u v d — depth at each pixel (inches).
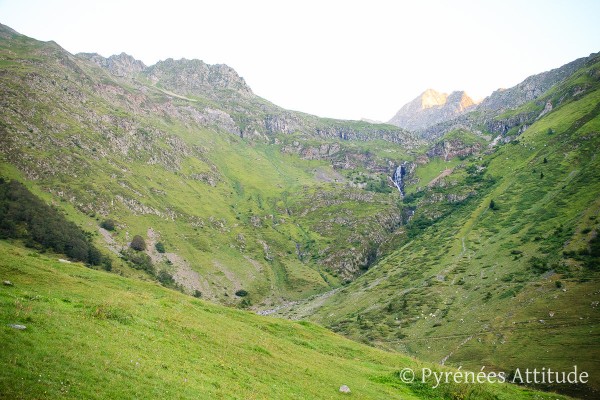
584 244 5836.6
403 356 2716.5
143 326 1462.8
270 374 1510.8
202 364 1316.4
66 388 834.2
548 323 4360.2
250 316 2674.7
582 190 7829.7
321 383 1630.2
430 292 6806.1
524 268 6102.4
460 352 4473.4
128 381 960.3
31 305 1244.5
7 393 746.8
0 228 7022.6
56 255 7170.3
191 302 2559.1
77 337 1103.6
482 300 5718.5
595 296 4527.6
